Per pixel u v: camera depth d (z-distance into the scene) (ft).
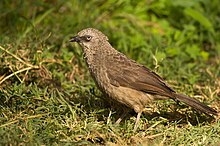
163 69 47.75
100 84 39.60
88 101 41.34
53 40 49.47
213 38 55.72
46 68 45.50
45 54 45.55
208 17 57.16
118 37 52.16
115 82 38.75
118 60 39.55
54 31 50.60
